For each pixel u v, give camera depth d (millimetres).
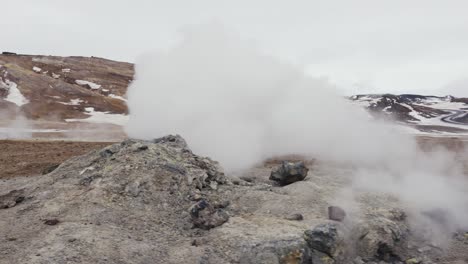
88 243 13570
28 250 13023
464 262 15750
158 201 17406
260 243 13969
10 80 99250
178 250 14031
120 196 17344
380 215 17484
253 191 19828
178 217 16609
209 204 16797
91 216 15773
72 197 17359
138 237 14688
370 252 15750
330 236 14422
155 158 20031
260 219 16797
